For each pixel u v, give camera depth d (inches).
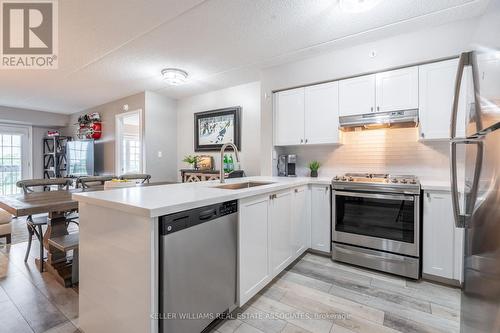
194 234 52.0
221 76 143.1
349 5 76.6
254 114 154.9
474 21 83.4
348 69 105.4
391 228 88.8
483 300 38.9
